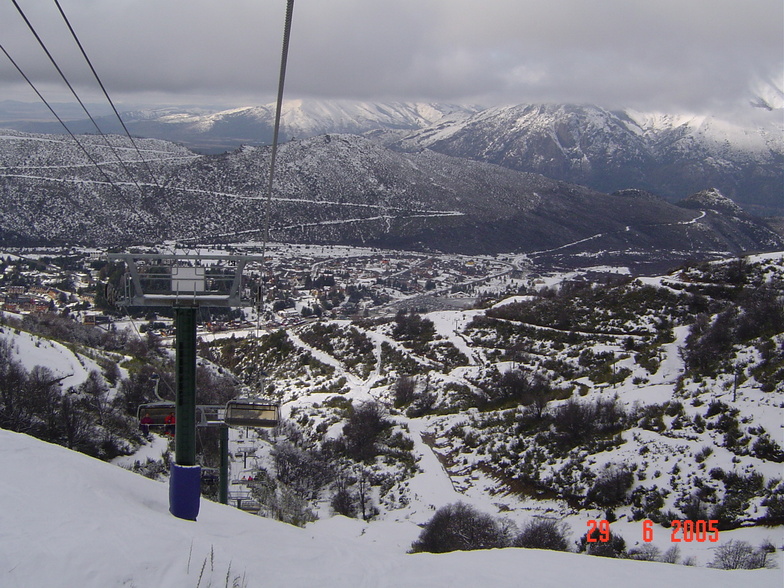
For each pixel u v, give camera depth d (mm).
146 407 26375
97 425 49312
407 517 45125
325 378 86938
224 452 30688
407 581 15180
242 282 17219
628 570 17766
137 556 12438
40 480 14992
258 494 43281
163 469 44719
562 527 39844
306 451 57906
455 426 62031
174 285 16391
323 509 47094
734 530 36000
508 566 17469
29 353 59438
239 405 29234
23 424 42188
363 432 60594
